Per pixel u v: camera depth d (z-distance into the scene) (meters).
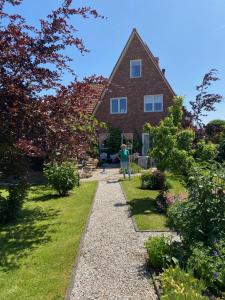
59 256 6.56
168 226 8.00
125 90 29.02
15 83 7.68
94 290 5.09
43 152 7.88
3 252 6.97
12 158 8.99
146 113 28.61
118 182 16.17
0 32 7.43
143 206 10.49
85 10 7.99
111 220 9.02
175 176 12.67
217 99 22.70
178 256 5.49
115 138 28.55
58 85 8.08
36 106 7.78
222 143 17.84
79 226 8.64
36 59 7.85
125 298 4.82
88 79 8.39
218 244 5.43
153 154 11.26
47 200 12.55
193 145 13.03
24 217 9.92
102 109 29.50
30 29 7.98
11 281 5.57
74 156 8.66
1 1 8.00
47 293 5.09
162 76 28.30
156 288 4.98
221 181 6.05
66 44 8.07
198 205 5.96
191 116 21.64
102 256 6.42
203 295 4.54
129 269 5.76
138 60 28.84
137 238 7.41
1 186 13.83
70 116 8.23
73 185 13.28
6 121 7.68
